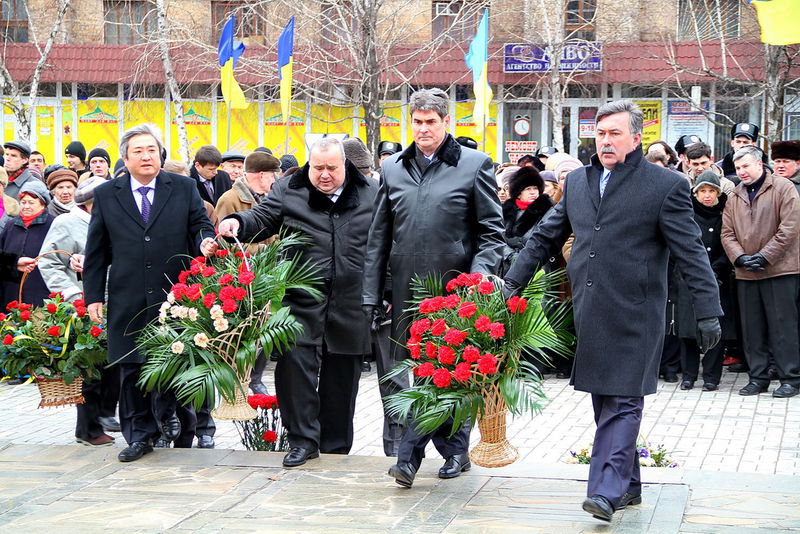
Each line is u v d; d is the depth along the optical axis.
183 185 6.55
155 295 6.36
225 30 13.30
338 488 5.67
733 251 9.40
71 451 6.55
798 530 4.86
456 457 5.87
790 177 9.81
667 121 21.78
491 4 21.48
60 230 8.55
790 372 9.32
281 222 6.45
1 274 9.66
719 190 9.65
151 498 5.55
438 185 5.75
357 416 8.65
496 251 5.70
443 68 21.16
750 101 19.83
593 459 4.95
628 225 4.97
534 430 8.08
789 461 7.00
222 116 22.66
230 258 6.16
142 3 22.98
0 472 6.09
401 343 5.81
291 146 22.56
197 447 7.32
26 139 20.89
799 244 9.27
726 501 5.30
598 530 4.89
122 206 6.41
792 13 8.06
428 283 5.64
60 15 20.70
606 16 21.69
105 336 6.67
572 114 22.30
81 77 22.00
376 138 16.89
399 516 5.18
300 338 6.17
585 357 5.02
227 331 5.86
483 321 5.12
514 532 4.89
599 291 5.00
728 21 21.03
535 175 9.73
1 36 22.94
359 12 16.86
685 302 9.62
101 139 22.94
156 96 22.73
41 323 6.64
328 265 6.31
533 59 20.91
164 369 5.86
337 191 6.39
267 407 6.69
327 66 18.42
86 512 5.35
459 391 5.23
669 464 6.59
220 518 5.21
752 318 9.41
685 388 9.74
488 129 22.39
